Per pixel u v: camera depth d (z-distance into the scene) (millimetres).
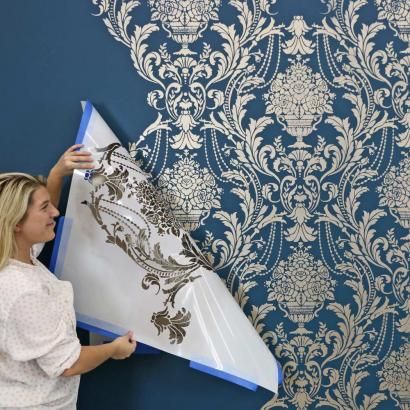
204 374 2113
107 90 2020
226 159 2037
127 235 1971
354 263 2066
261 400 2119
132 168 1973
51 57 2012
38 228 1720
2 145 2041
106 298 1979
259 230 2061
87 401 2127
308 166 2035
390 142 2025
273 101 2016
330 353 2098
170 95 2020
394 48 2000
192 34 2002
